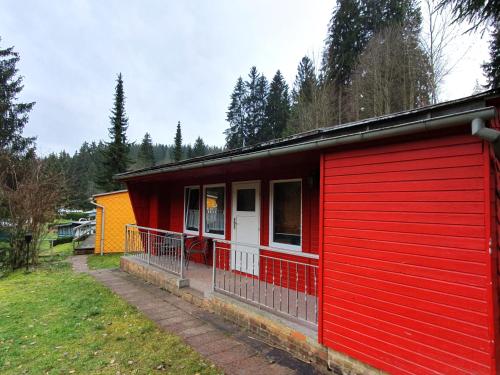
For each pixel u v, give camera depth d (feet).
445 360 7.70
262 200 19.56
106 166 90.74
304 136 11.90
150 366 10.78
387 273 8.99
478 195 7.39
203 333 13.56
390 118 9.12
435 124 7.50
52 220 34.60
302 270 16.66
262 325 13.11
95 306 17.47
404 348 8.49
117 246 40.50
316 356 10.84
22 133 71.41
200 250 23.86
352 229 9.95
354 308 9.73
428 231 8.20
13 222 31.65
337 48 57.72
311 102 60.90
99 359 11.36
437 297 7.95
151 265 23.98
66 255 38.29
